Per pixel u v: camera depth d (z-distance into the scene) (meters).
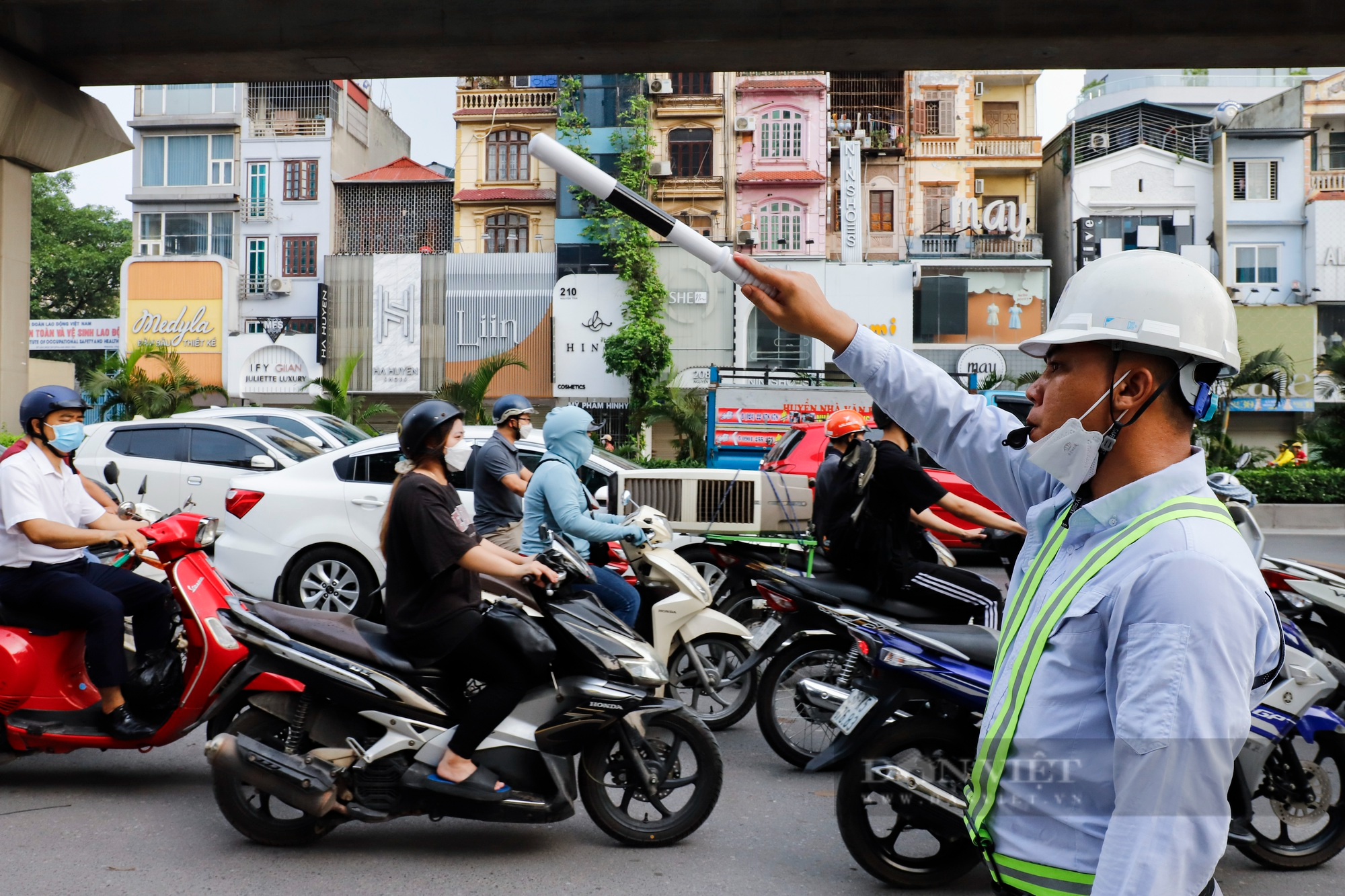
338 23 16.94
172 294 32.91
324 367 32.22
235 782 3.84
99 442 9.95
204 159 34.75
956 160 32.41
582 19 16.44
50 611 4.43
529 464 8.23
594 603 4.13
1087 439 1.26
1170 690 1.10
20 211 19.64
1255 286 31.06
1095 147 32.31
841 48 16.48
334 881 3.61
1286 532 16.28
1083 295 1.31
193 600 4.31
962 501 5.22
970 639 3.88
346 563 7.96
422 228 34.53
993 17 15.95
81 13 17.56
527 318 31.58
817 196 31.72
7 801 4.44
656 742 4.09
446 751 3.80
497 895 3.52
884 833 4.35
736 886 3.65
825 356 30.47
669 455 30.73
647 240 30.61
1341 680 3.98
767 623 5.27
